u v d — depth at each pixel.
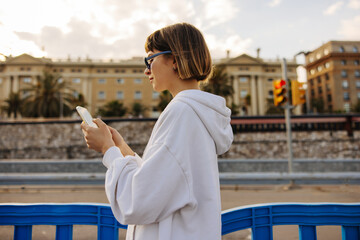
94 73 59.66
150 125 23.08
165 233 0.61
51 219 1.16
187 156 0.63
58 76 38.75
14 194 5.93
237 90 60.88
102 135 0.73
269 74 62.75
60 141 23.28
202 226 0.65
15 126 23.70
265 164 14.66
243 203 5.23
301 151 20.72
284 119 21.27
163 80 0.79
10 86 57.94
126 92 59.25
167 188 0.59
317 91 69.56
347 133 20.27
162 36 0.78
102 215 1.16
